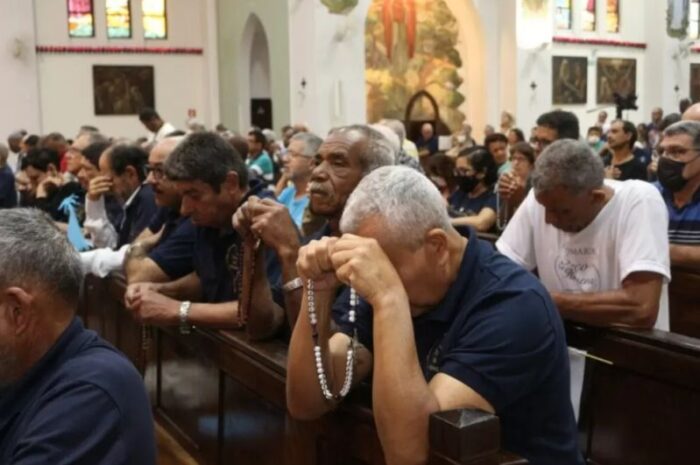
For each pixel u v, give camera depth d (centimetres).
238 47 1609
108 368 151
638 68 1906
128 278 316
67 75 1584
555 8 1745
